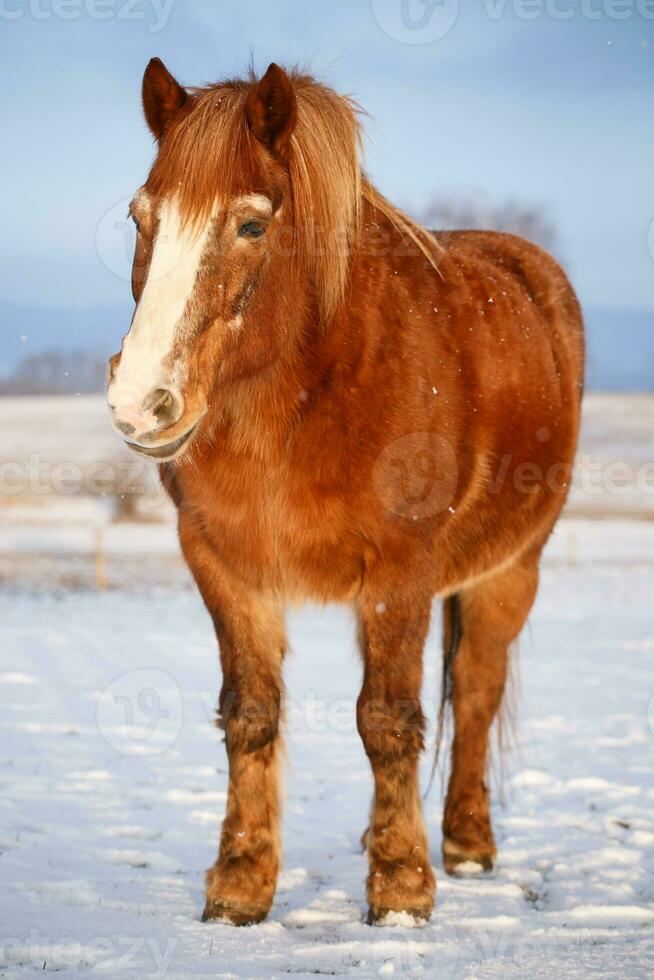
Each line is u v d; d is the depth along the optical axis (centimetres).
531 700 1174
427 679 1295
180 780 798
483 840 600
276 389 459
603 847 637
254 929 477
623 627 1772
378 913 495
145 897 521
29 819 661
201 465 473
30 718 1017
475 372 551
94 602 2053
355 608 509
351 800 759
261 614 508
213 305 415
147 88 462
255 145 434
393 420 481
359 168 491
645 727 1030
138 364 397
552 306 688
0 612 1895
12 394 7000
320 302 466
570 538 2706
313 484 470
